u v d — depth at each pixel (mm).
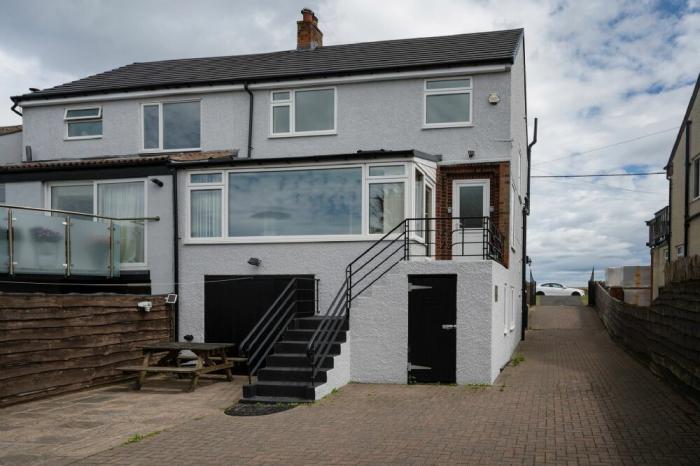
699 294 8625
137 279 14227
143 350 11688
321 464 6594
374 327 11320
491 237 12508
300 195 13414
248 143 17000
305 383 10023
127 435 7965
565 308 29656
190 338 12758
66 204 15172
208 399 10352
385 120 16094
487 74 15547
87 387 11195
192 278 13859
